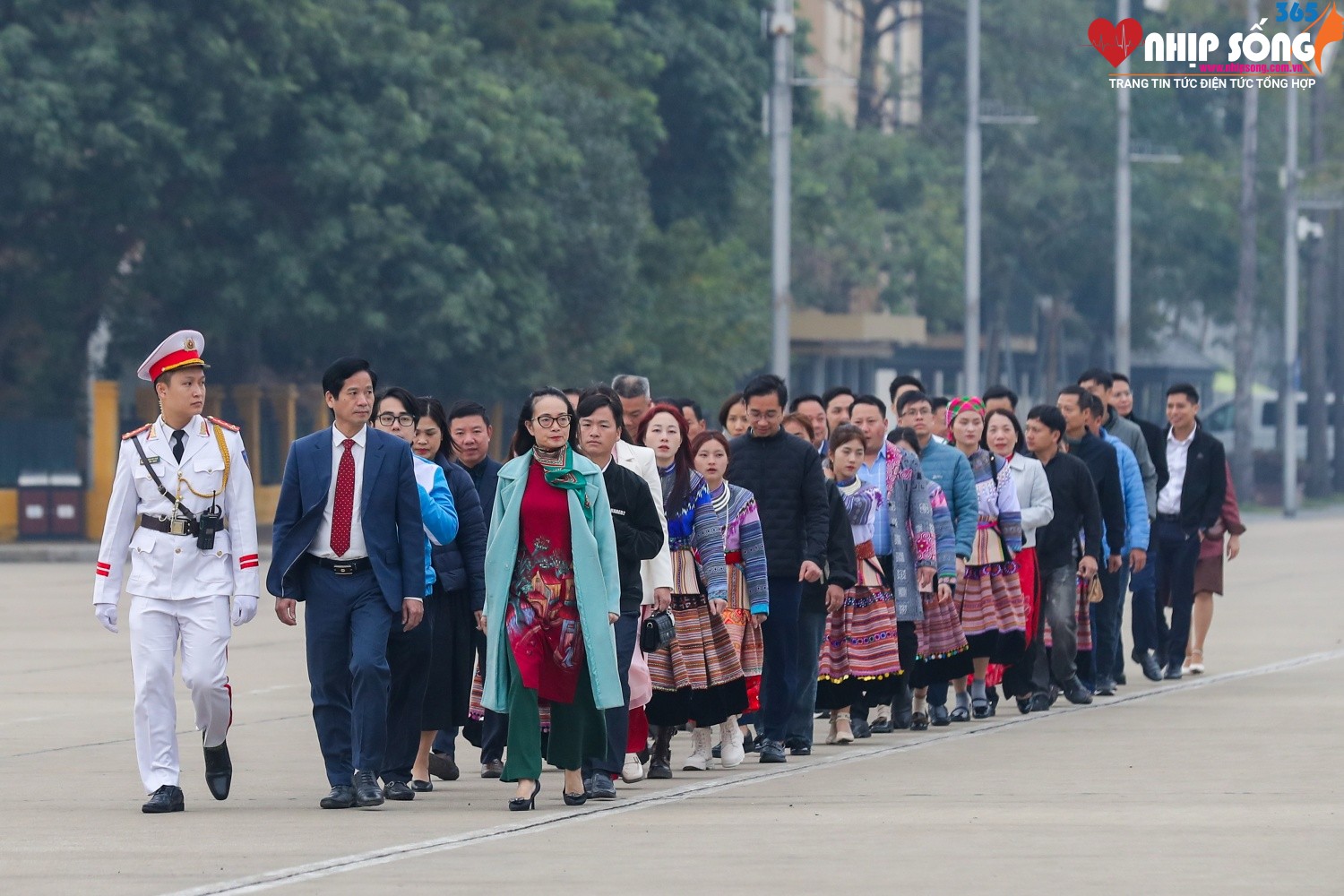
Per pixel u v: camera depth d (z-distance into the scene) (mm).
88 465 93188
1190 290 170625
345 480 24562
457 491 26734
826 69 175375
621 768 25406
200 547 24344
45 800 25578
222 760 25266
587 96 103688
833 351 160000
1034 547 34969
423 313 89188
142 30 82688
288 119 87625
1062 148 164000
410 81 90812
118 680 40594
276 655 45188
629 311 107125
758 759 29531
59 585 66812
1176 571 40375
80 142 82625
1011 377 193500
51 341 92250
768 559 29062
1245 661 43219
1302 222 133625
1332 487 161875
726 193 121312
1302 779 26172
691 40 115875
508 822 23297
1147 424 40406
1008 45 165250
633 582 25359
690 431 31812
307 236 87375
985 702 34500
